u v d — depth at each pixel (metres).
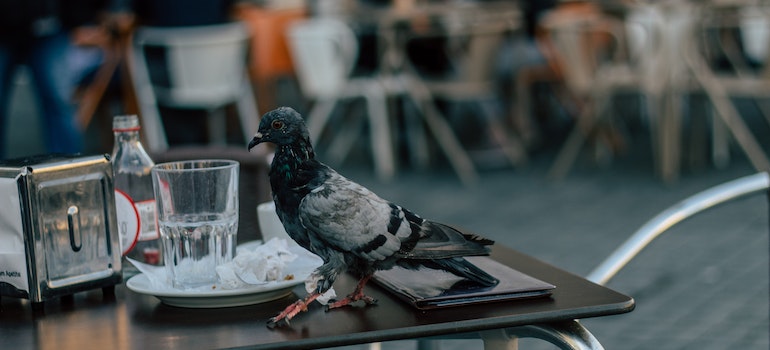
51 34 6.11
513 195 7.01
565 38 7.43
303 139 1.64
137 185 2.06
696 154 7.71
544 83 9.39
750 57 7.39
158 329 1.63
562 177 7.55
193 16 6.84
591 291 1.74
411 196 7.05
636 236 2.51
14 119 10.50
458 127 8.94
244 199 2.67
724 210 6.30
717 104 7.42
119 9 7.38
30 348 1.55
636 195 6.90
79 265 1.81
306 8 8.05
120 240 1.91
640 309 4.60
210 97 7.04
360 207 1.60
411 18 7.42
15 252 1.76
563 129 9.44
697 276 5.05
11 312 1.76
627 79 7.41
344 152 8.32
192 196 1.77
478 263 1.91
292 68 7.97
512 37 8.29
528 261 2.00
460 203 6.80
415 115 8.42
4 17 5.87
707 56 7.39
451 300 1.66
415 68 7.77
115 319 1.69
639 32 7.42
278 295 1.79
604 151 8.25
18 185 1.73
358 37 7.93
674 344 4.18
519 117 8.42
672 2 7.18
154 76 7.05
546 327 1.66
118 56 7.29
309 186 1.63
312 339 1.53
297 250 1.97
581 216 6.36
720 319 4.45
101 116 7.83
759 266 5.17
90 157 1.83
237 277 1.74
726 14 7.29
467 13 7.32
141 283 1.82
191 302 1.73
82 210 1.81
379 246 1.61
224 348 1.51
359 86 7.73
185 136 7.80
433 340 2.38
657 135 7.62
